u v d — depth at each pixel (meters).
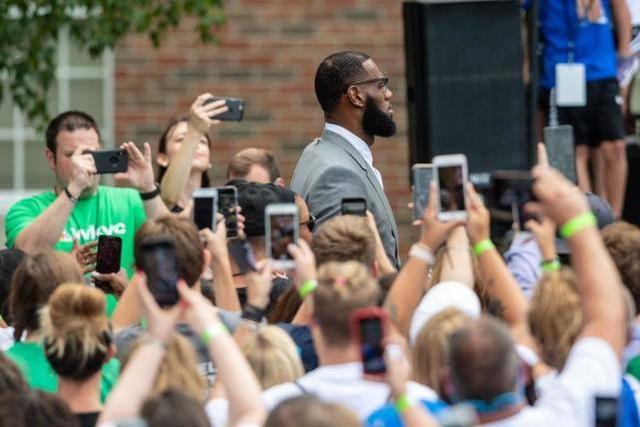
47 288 11.80
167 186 16.66
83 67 28.30
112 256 14.50
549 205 9.38
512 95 18.64
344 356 10.30
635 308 12.26
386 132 16.22
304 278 11.01
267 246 11.38
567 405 9.34
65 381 10.88
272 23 27.69
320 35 27.72
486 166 18.59
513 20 18.64
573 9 20.05
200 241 11.83
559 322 10.84
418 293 11.25
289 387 10.33
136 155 15.62
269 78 27.66
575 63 20.06
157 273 10.12
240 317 11.89
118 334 12.12
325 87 16.23
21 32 21.39
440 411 9.92
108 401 9.42
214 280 12.17
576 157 20.31
